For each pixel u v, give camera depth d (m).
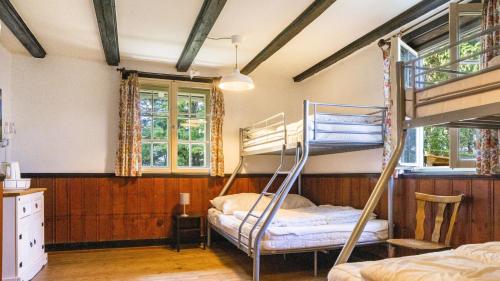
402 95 2.41
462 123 2.27
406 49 3.66
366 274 1.54
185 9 3.30
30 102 4.57
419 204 3.28
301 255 4.39
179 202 5.07
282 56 4.65
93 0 2.97
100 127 4.84
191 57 4.48
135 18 3.50
